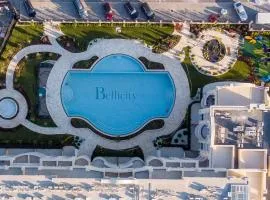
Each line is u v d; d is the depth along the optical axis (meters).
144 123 75.25
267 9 76.56
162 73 75.69
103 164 70.31
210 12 76.25
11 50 74.31
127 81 75.69
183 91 75.62
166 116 75.50
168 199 63.50
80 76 75.31
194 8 76.19
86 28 74.94
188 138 75.25
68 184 63.34
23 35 74.62
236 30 76.06
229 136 66.50
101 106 75.44
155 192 63.44
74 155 72.44
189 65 75.75
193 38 75.75
